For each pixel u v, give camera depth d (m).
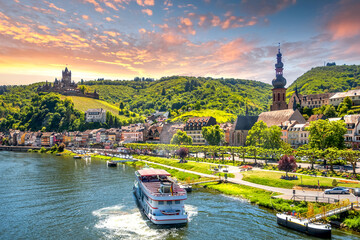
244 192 86.31
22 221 66.25
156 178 86.56
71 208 75.56
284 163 92.12
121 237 57.44
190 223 63.94
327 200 69.44
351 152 92.12
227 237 56.28
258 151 127.06
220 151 145.38
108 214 70.94
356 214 60.06
